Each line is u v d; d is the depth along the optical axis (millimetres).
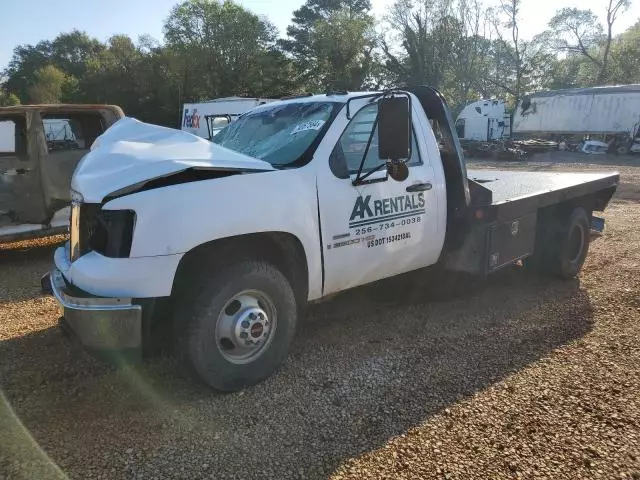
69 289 3326
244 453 2936
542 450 2928
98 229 3285
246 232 3375
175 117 59250
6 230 7312
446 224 4801
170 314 3512
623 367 3904
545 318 4953
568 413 3293
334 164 3912
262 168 3551
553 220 5996
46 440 3055
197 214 3211
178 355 3408
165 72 59375
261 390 3619
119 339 3154
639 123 28422
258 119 4598
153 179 3178
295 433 3121
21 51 93500
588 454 2889
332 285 3977
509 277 6305
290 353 4199
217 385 3451
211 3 56156
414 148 4531
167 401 3498
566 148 31875
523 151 28266
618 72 55250
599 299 5465
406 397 3516
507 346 4320
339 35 54750
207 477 2732
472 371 3877
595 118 30469
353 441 3037
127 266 3115
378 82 57312
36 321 4992
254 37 57906
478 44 55906
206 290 3324
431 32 53406
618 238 8484
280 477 2734
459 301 5449
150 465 2828
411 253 4473
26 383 3744
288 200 3578
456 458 2867
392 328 4719
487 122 34250
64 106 7793
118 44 64750
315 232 3748
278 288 3609
